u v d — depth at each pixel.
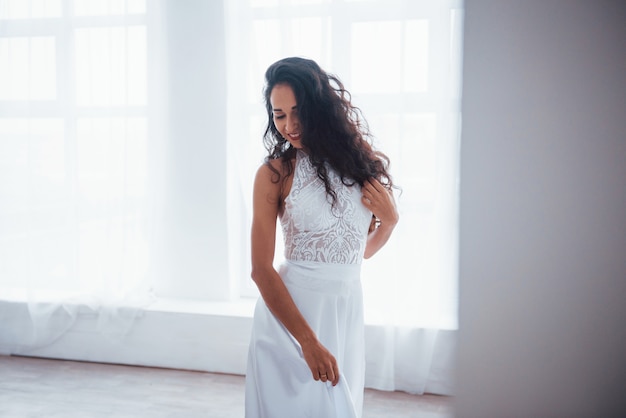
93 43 3.34
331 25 2.99
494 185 1.27
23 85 3.46
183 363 3.28
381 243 1.77
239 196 3.45
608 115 1.25
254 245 1.59
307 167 1.60
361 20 2.96
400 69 2.91
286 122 1.59
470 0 1.27
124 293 3.38
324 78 1.62
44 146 3.44
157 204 3.46
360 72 2.98
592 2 1.24
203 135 3.40
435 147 2.91
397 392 2.99
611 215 1.25
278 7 3.06
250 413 1.59
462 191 1.29
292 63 1.59
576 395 1.29
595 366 1.29
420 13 2.88
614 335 1.28
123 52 3.31
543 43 1.25
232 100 3.25
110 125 3.34
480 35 1.27
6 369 3.29
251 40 3.13
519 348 1.30
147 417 2.67
